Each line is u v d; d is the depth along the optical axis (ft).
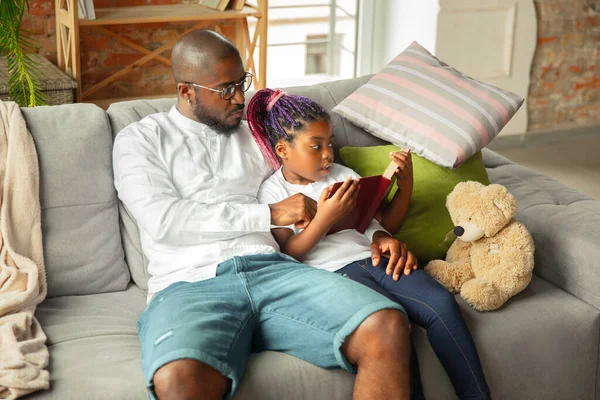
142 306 6.47
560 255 6.66
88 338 5.87
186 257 6.10
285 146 6.61
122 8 11.96
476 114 7.33
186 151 6.45
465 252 6.66
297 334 5.69
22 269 6.10
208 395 5.11
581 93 14.67
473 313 6.25
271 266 6.06
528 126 14.58
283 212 6.15
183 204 6.05
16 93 9.79
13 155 6.28
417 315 6.03
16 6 9.26
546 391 6.39
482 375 5.87
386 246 6.43
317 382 5.61
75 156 6.55
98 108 6.86
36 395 5.11
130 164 6.20
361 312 5.47
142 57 12.59
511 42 13.62
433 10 13.00
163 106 7.13
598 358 6.56
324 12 13.99
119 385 5.26
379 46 14.52
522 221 7.12
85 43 12.25
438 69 7.72
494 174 8.04
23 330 5.65
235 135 6.74
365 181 6.31
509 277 6.28
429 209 7.04
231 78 6.39
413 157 7.25
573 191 7.61
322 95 7.68
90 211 6.59
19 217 6.24
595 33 14.28
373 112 7.42
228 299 5.70
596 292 6.42
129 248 6.77
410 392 5.70
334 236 6.55
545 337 6.26
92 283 6.60
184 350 5.07
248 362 5.60
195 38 6.41
